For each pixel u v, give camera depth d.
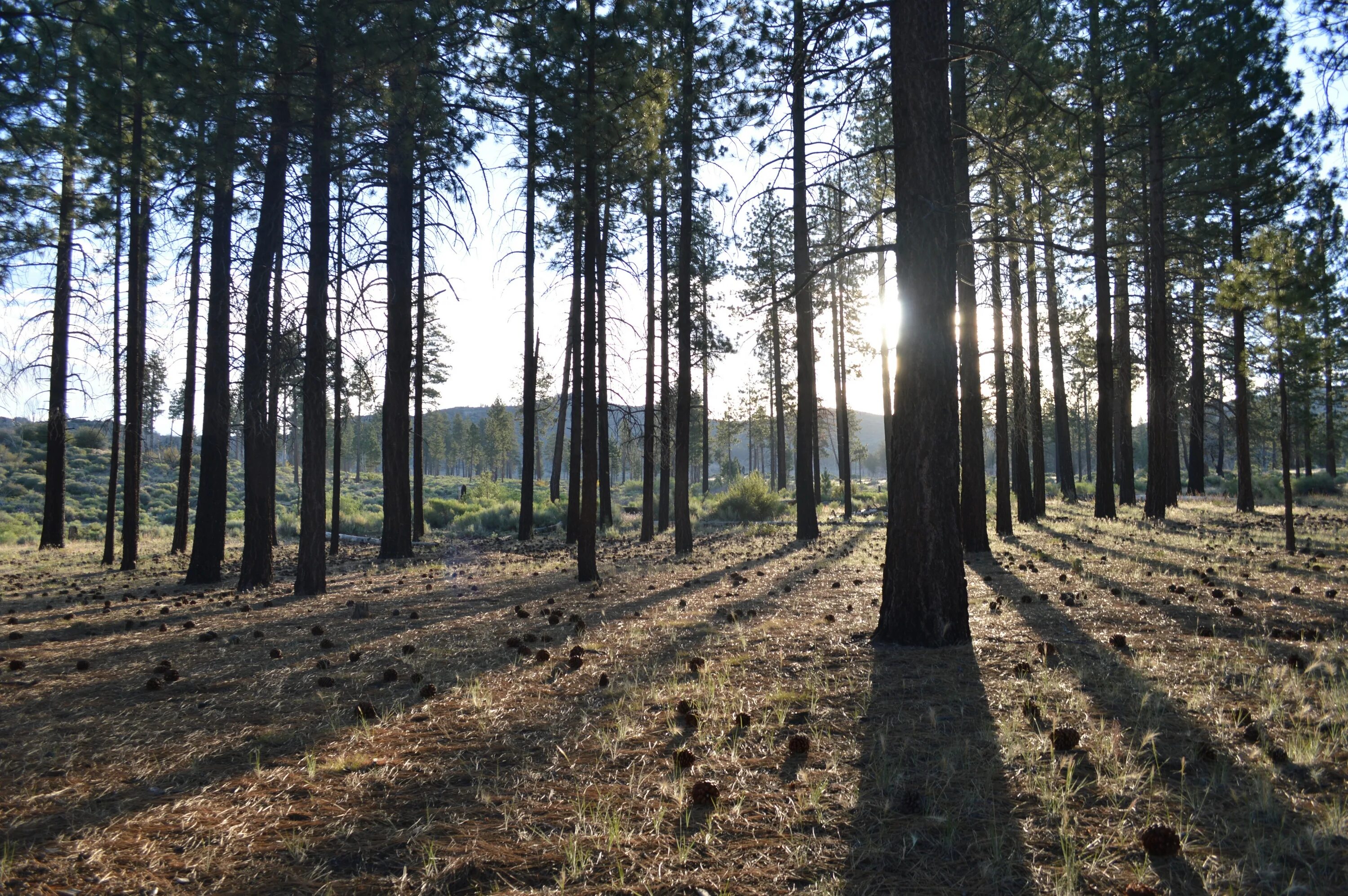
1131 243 18.75
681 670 5.57
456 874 2.66
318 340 11.26
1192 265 20.97
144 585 14.01
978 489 13.46
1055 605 7.85
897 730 4.09
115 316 18.86
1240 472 22.11
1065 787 3.21
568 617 8.28
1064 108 7.66
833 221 11.17
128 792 3.52
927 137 6.45
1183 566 10.34
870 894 2.47
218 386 14.10
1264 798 2.99
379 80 10.71
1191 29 15.10
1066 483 30.61
